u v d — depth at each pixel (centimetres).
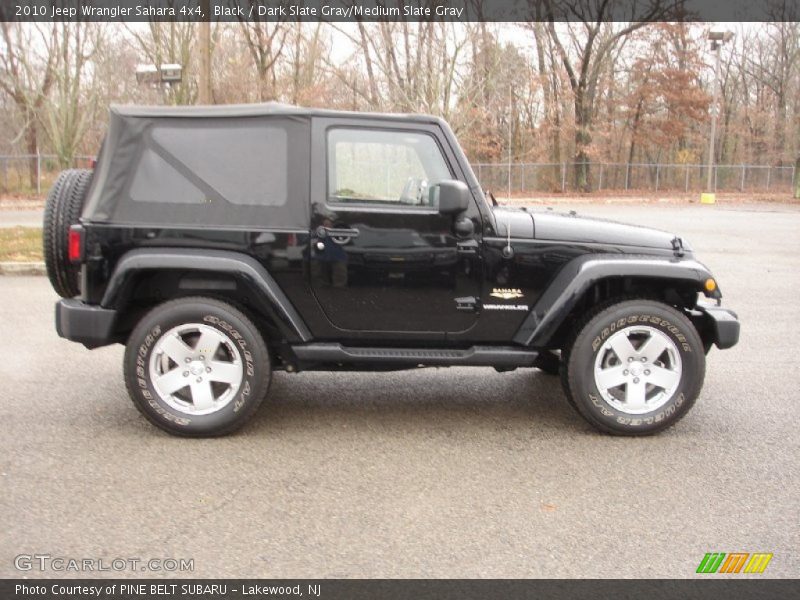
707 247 1616
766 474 431
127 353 461
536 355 487
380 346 493
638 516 376
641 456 457
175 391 470
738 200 3944
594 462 446
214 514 370
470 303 482
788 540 354
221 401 470
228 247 466
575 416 533
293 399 563
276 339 492
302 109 469
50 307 877
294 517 368
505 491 404
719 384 617
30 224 1827
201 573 317
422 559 331
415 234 472
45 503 378
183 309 459
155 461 434
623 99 4378
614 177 4184
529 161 4256
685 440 485
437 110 3191
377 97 3316
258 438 477
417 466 436
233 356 467
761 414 539
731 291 1071
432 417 527
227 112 467
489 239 476
